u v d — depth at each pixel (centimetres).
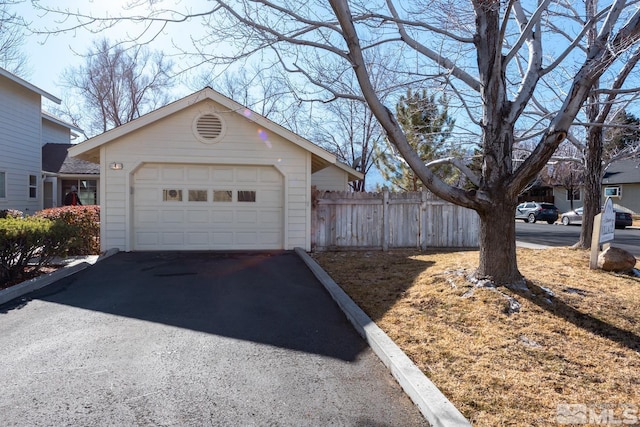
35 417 274
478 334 419
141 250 979
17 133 1571
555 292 529
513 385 317
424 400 285
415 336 416
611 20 521
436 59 596
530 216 2862
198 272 746
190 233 998
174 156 971
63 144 2069
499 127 542
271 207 1023
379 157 1662
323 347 409
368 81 512
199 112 977
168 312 512
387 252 1017
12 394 305
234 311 522
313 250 1041
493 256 544
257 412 286
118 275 718
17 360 365
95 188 1947
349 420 278
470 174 572
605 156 1071
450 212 1093
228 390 316
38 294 592
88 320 478
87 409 285
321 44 541
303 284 667
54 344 404
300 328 463
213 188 1002
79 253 920
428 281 601
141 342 412
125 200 956
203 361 369
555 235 1766
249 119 989
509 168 543
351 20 489
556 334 418
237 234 1014
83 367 353
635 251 1189
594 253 680
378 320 467
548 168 2548
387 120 527
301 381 334
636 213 2909
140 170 977
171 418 276
